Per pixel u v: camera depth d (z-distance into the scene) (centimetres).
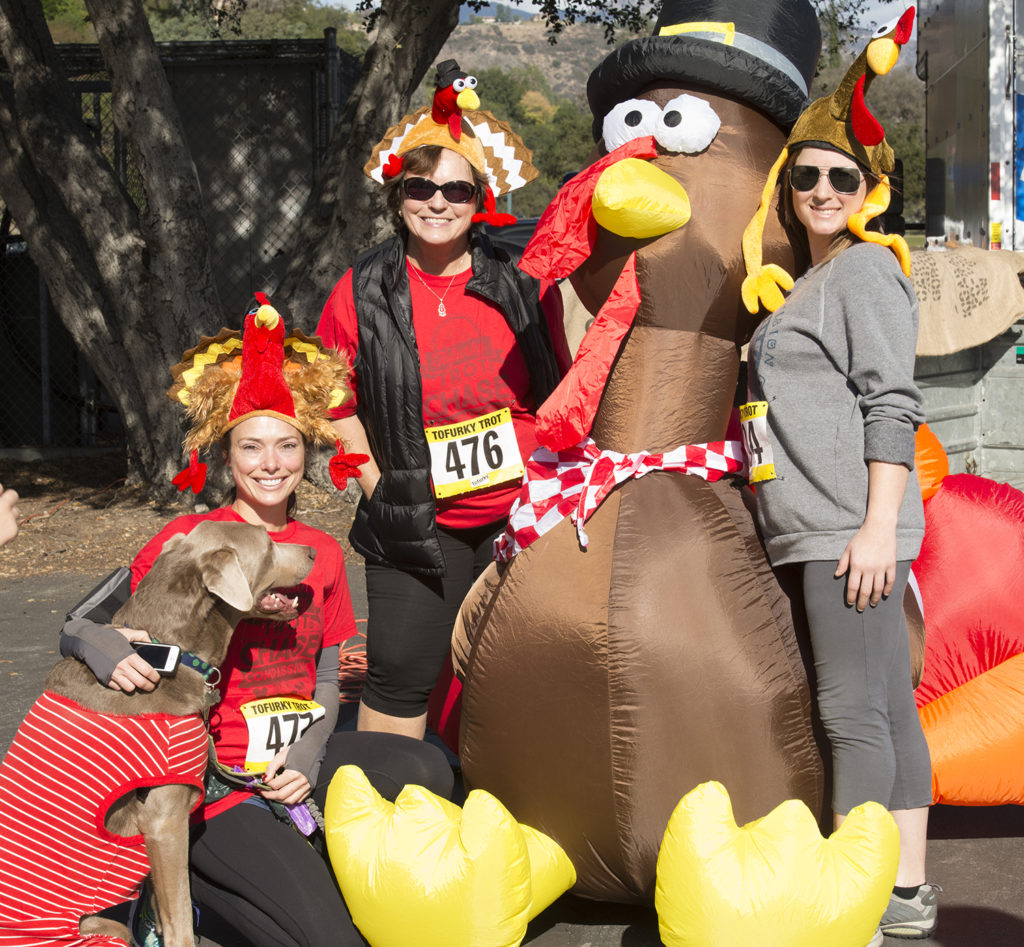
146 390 1045
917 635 334
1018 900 341
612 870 304
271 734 296
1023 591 379
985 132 880
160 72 988
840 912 266
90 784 262
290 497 318
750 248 313
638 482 317
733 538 310
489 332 366
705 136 317
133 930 298
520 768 306
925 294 646
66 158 1017
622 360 324
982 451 773
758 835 272
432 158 353
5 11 1009
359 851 281
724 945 264
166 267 1009
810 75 342
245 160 1347
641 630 295
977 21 906
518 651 306
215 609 279
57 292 1069
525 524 320
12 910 263
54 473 1222
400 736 338
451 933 274
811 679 305
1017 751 360
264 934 285
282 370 305
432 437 367
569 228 323
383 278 365
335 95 1270
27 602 749
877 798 295
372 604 378
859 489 293
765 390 302
